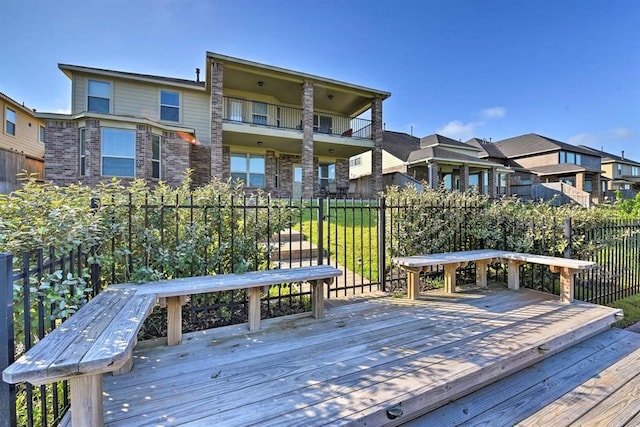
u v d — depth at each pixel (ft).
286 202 13.14
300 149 46.37
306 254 18.72
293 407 5.88
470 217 16.49
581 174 83.51
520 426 6.23
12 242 6.30
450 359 7.70
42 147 51.85
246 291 10.63
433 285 15.03
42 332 5.92
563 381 7.86
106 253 9.20
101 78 37.17
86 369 4.26
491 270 16.33
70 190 9.12
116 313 6.34
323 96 44.86
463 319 10.48
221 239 11.10
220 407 5.89
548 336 9.05
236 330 9.57
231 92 43.01
